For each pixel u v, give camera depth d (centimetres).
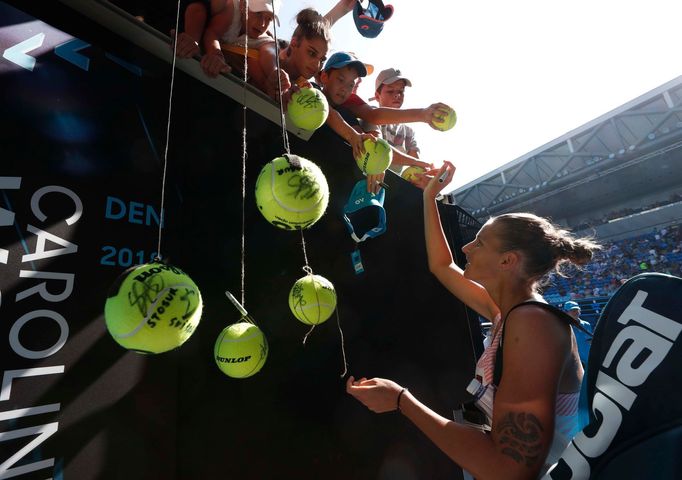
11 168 79
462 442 84
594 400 78
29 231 80
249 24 153
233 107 144
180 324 58
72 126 92
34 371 77
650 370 71
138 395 97
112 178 100
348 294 173
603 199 1738
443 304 231
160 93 119
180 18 150
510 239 107
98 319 90
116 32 105
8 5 83
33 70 86
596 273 1577
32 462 75
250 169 145
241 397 124
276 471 128
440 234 171
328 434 149
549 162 1675
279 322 142
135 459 93
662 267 1423
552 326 86
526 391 79
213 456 113
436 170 201
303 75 156
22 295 77
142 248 104
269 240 145
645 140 1388
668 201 1606
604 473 70
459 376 223
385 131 264
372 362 177
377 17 238
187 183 126
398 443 176
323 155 174
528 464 73
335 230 175
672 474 62
